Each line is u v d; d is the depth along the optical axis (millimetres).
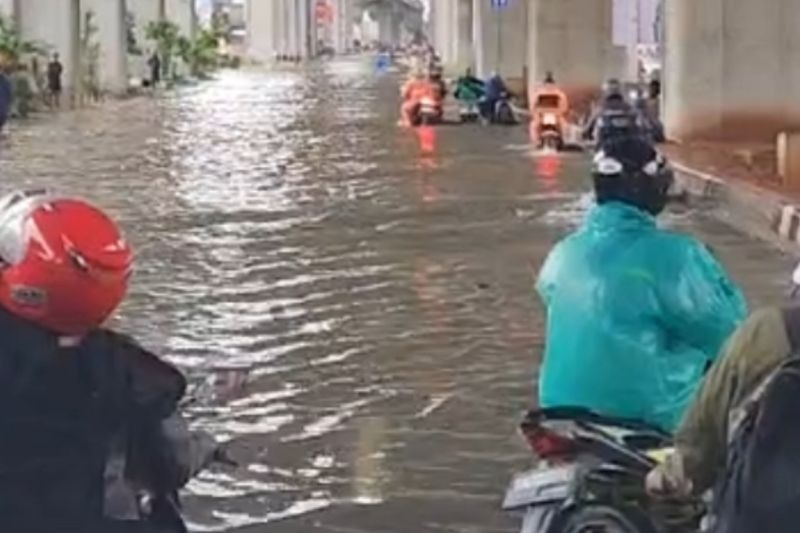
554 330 8680
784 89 42406
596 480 8430
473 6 98875
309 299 20703
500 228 27750
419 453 13148
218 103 81188
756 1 42250
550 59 64562
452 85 85812
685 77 42562
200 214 30562
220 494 12086
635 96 42594
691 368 8359
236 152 47438
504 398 15008
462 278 22188
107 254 5125
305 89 100188
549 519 8555
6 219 5164
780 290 20859
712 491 6047
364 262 23891
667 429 8383
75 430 5148
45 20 80375
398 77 122812
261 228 28250
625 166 8398
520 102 71375
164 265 23781
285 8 184625
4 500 5090
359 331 18469
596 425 8477
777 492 5094
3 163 43688
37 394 5121
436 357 16953
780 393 5133
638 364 8359
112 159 45000
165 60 110938
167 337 18234
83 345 5191
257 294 21125
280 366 16594
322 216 29969
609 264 8430
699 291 8281
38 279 5070
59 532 5113
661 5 46312
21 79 69062
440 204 31797
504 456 13008
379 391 15375
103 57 91062
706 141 42375
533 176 38125
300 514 11633
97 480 5164
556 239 26250
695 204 30406
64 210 5164
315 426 14031
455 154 45688
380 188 35469
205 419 14172
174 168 41656
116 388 5215
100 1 91125
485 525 11273
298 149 48531
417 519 11445
